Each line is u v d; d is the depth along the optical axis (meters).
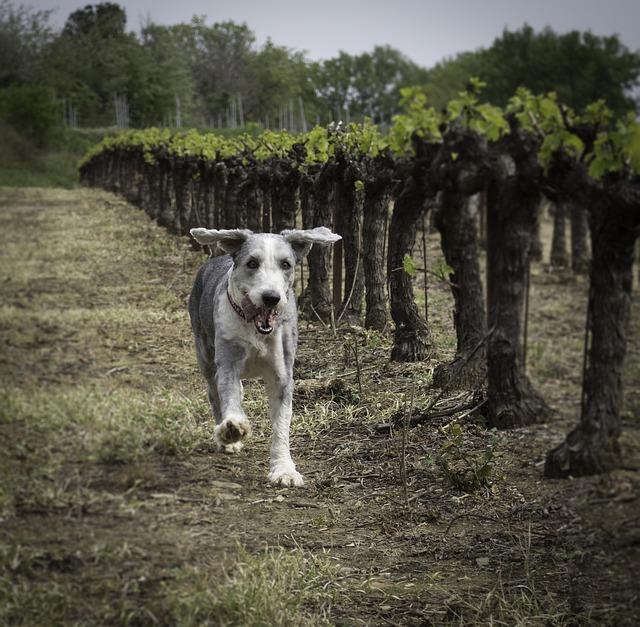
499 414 5.15
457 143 5.19
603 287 4.48
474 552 4.62
